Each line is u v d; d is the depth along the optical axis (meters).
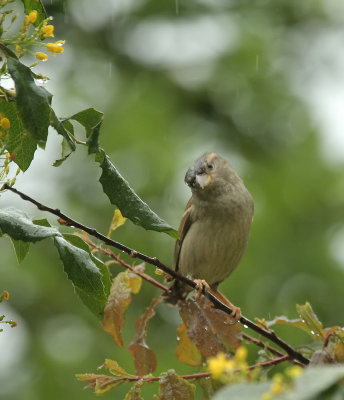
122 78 15.25
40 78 4.50
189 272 9.49
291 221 12.85
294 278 11.76
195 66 15.13
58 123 4.40
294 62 15.34
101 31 15.56
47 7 14.77
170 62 15.34
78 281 4.75
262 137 14.48
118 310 5.98
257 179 13.52
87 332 12.31
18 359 12.15
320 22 15.53
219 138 14.46
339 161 13.82
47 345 12.13
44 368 11.80
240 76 14.89
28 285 12.41
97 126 4.57
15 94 4.38
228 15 15.23
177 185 13.07
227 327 6.04
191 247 9.38
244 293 11.55
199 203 9.30
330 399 2.94
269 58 15.02
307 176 13.44
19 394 11.62
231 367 3.11
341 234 12.68
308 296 11.55
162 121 14.04
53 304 12.59
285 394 2.84
